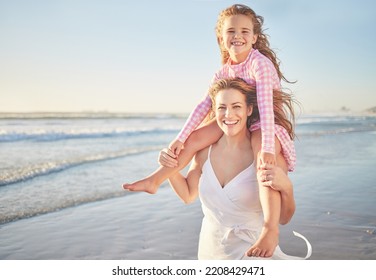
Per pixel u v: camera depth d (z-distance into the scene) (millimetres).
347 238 4375
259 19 3211
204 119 3316
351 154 10805
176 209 5711
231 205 2688
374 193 6301
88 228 4891
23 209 5621
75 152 11172
